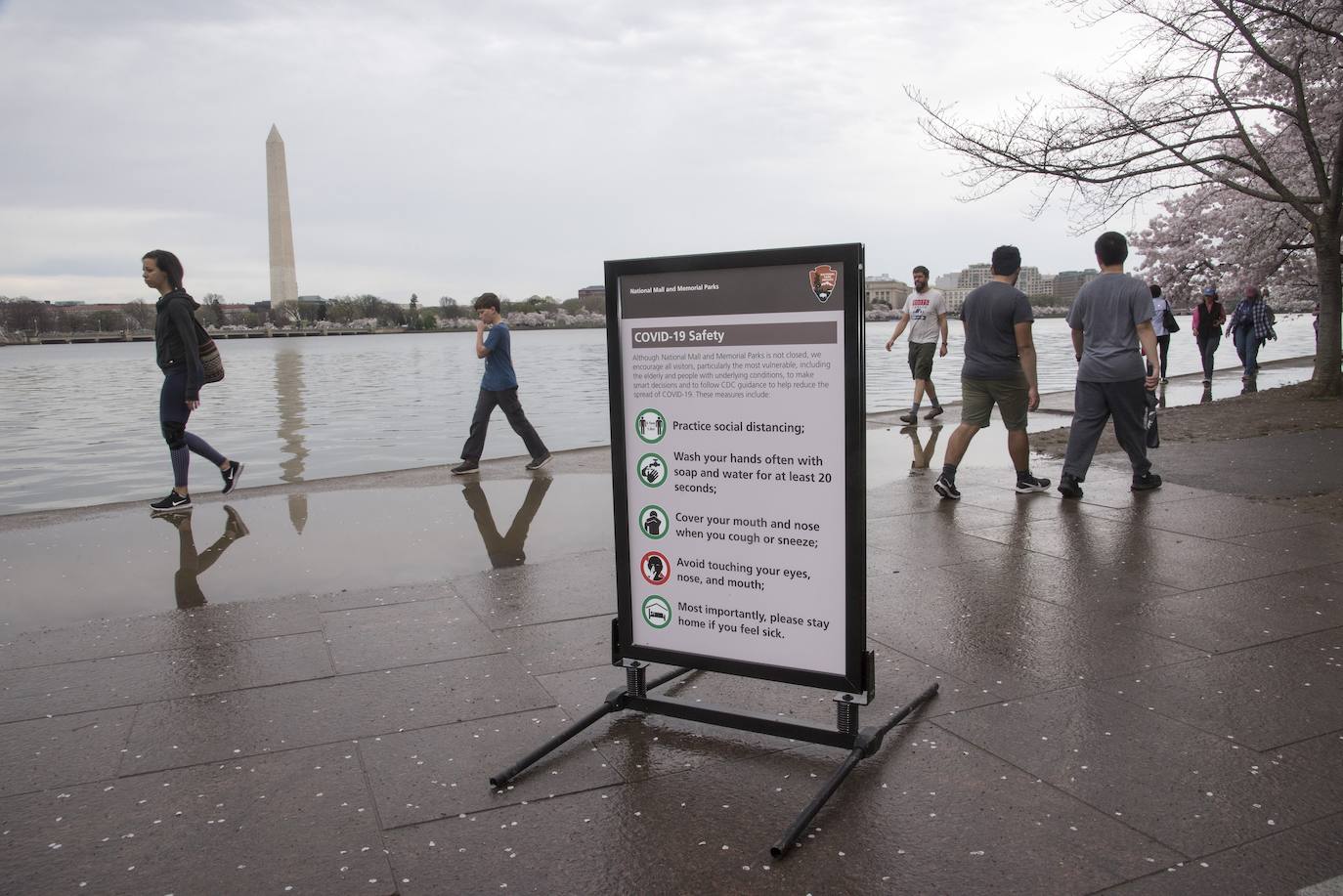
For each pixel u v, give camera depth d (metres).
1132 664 3.94
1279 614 4.49
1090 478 7.90
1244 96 12.80
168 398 7.83
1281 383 17.44
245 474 11.36
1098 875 2.51
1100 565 5.37
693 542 3.32
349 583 5.52
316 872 2.62
